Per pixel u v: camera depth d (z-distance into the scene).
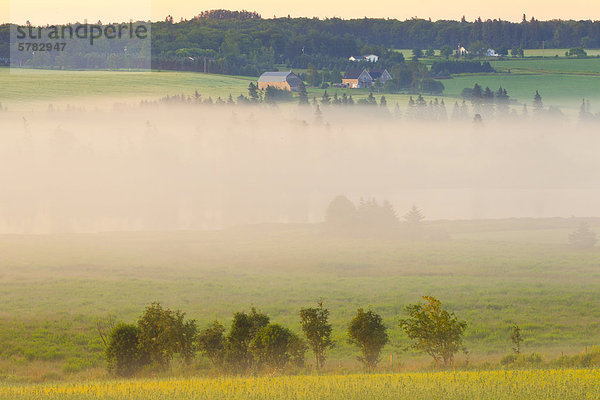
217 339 189.25
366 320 185.75
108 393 135.38
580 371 150.75
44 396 133.62
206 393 133.38
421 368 177.75
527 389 130.88
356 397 128.25
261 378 155.12
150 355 187.75
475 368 174.38
